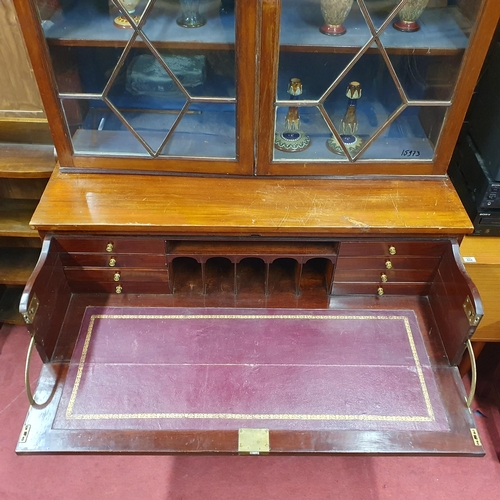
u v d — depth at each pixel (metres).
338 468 1.46
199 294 1.23
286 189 1.18
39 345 1.04
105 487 1.42
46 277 1.07
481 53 1.00
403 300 1.23
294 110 1.13
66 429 0.98
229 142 1.17
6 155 1.33
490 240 1.34
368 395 1.04
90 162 1.19
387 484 1.43
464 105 1.08
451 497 1.41
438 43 1.00
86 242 1.12
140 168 1.20
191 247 1.16
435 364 1.09
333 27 1.00
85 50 1.04
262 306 1.20
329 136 1.19
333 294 1.24
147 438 0.97
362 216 1.11
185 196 1.16
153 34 1.00
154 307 1.20
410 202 1.15
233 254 1.15
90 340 1.12
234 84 1.06
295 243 1.17
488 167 1.23
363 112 1.13
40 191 1.42
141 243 1.13
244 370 1.07
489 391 1.58
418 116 1.14
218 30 0.99
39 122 1.32
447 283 1.12
